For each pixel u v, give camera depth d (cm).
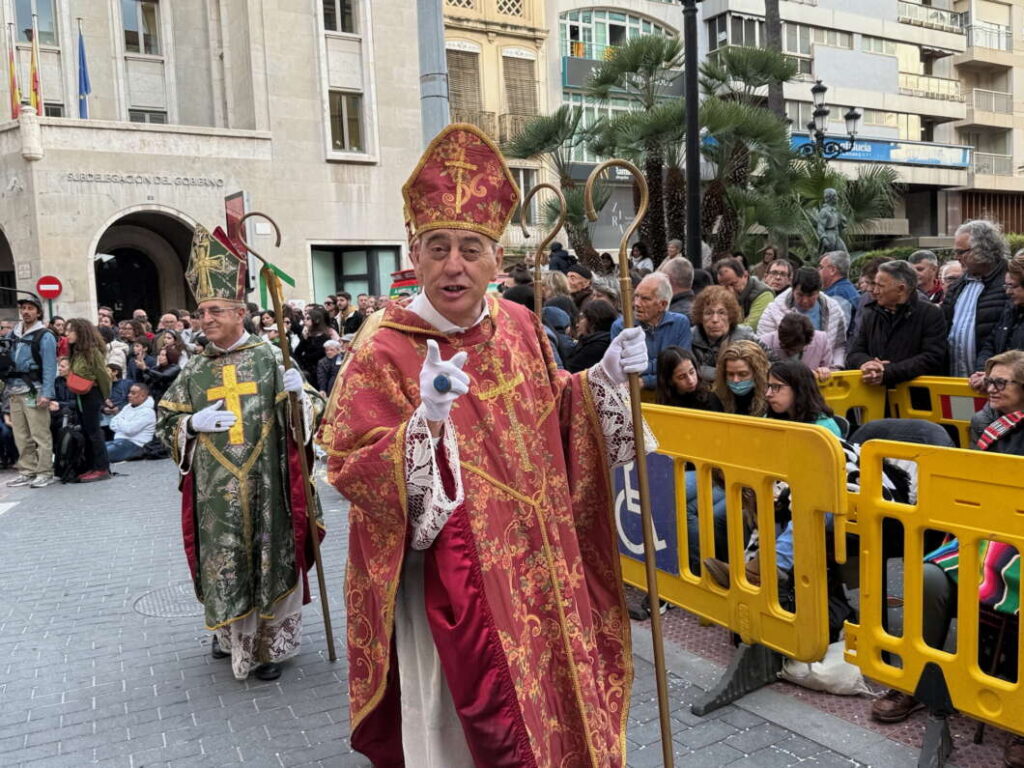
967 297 523
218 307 400
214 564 385
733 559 367
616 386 255
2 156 1853
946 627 312
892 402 534
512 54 2709
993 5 3916
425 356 236
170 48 2162
